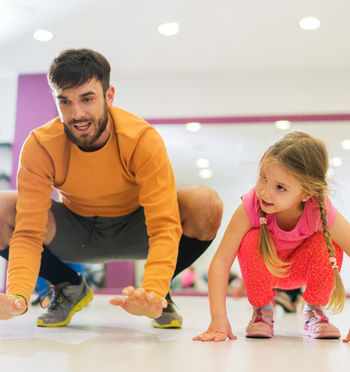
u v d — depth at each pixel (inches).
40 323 53.4
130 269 158.2
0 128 170.2
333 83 163.5
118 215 54.2
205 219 52.1
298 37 142.3
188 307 102.7
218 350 37.0
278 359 33.3
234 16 131.3
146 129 48.1
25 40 146.3
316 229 45.7
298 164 42.0
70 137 45.6
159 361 32.3
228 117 165.6
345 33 139.7
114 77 169.2
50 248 54.1
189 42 146.0
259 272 45.3
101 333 47.9
